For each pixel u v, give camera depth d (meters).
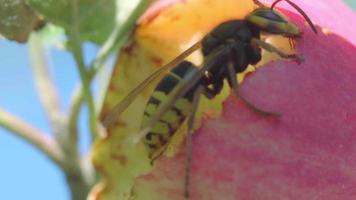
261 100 0.14
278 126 0.14
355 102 0.14
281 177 0.14
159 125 0.14
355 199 0.14
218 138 0.14
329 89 0.14
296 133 0.14
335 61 0.14
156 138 0.14
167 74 0.14
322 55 0.14
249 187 0.14
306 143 0.14
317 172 0.14
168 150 0.14
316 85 0.14
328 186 0.14
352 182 0.14
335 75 0.14
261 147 0.14
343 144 0.14
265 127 0.14
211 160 0.14
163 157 0.14
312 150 0.14
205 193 0.14
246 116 0.14
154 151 0.14
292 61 0.14
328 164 0.14
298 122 0.14
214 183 0.14
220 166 0.14
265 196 0.14
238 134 0.14
